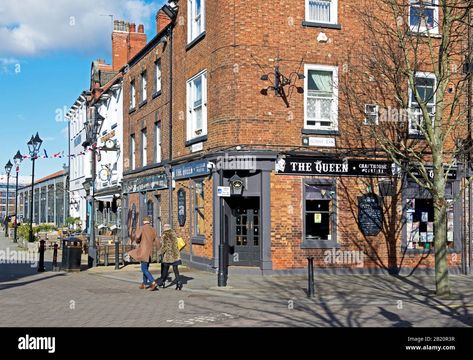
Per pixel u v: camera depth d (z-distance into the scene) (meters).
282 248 16.86
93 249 20.78
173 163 21.34
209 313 10.92
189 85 20.11
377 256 17.64
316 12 17.72
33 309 11.26
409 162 14.72
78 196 45.50
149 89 25.16
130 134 28.38
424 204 18.23
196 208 19.55
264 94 16.97
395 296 13.28
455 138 16.88
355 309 11.50
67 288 14.71
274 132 16.95
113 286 15.20
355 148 17.41
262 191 16.80
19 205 93.12
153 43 24.39
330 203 17.42
